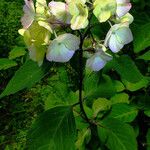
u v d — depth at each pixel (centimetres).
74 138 34
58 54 28
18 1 117
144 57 45
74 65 34
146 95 46
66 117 35
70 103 43
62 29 29
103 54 30
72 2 28
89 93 40
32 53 29
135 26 44
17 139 77
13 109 84
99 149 41
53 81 63
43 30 28
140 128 49
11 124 82
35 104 82
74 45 28
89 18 29
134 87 46
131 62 33
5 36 102
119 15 29
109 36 29
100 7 28
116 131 37
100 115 41
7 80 91
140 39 44
